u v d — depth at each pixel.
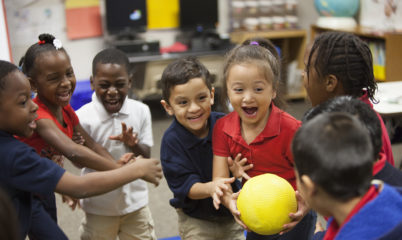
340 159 0.85
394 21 4.51
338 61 1.42
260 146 1.43
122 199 1.85
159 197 3.10
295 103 5.14
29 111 1.27
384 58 4.29
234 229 1.69
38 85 1.57
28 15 4.65
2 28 3.81
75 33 4.87
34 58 1.55
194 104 1.44
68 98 1.63
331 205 0.91
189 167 1.52
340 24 4.93
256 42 1.81
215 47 4.67
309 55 1.48
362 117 1.10
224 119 1.51
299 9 5.49
